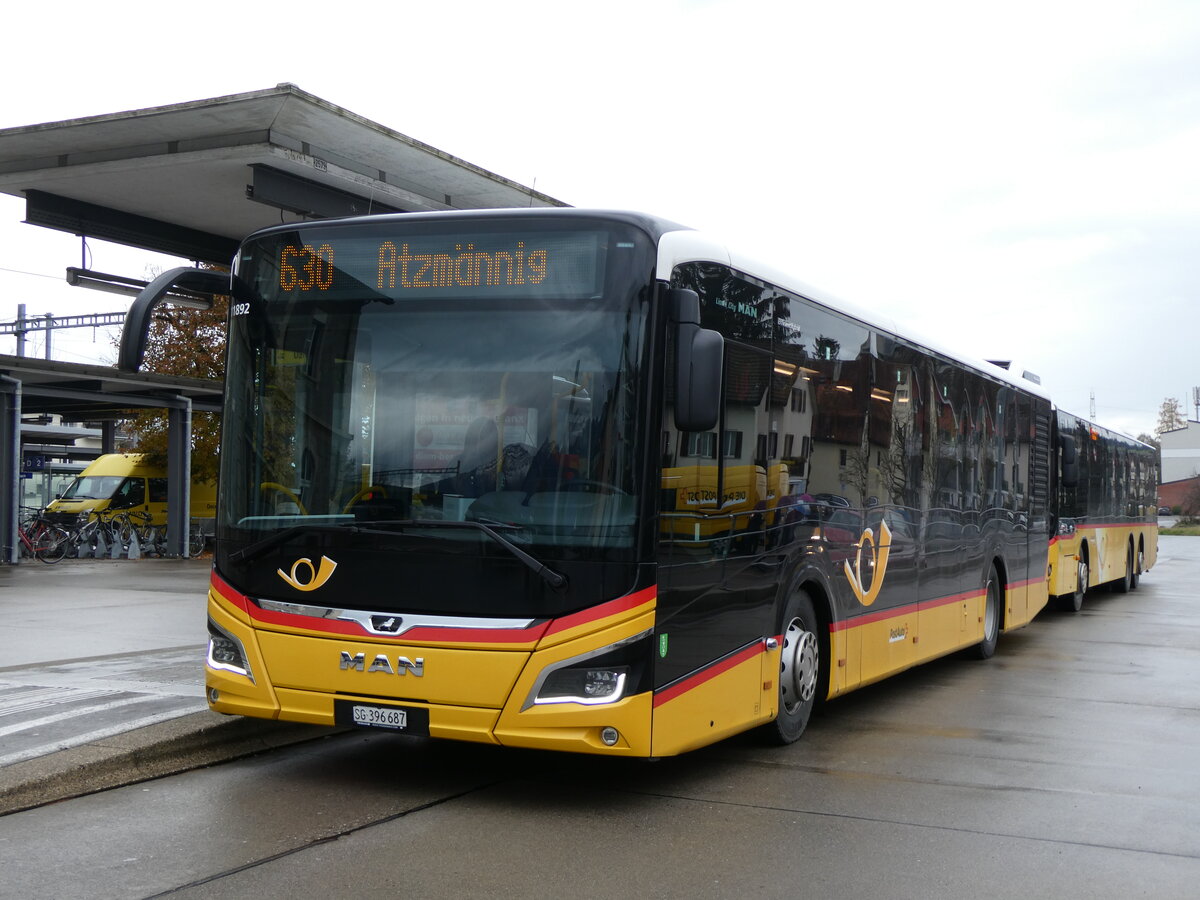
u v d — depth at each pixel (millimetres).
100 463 32594
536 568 6199
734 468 7207
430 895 5105
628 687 6164
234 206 18078
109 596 17859
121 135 15672
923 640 10852
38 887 5090
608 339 6375
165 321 36062
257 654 6734
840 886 5383
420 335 6656
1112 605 22062
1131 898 5309
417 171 17234
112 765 6855
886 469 9891
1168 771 7824
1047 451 16469
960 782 7430
